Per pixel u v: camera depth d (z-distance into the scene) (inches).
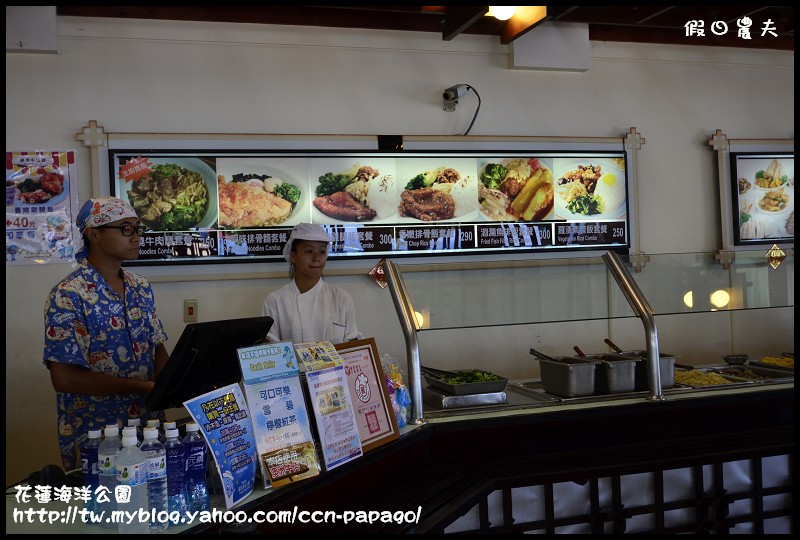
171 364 72.7
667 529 111.8
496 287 113.9
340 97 163.3
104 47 150.9
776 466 118.7
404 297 107.7
